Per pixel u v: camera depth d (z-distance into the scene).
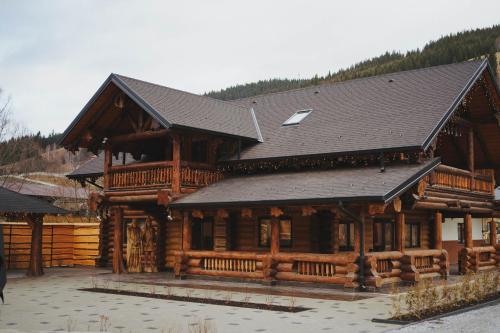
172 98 21.44
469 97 21.23
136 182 20.53
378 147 17.53
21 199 21.12
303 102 24.48
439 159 17.53
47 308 12.85
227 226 21.58
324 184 17.05
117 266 21.84
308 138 20.48
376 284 15.34
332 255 16.22
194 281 18.48
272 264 17.27
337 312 12.13
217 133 20.00
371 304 13.29
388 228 20.56
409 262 16.80
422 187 16.55
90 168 26.30
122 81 20.11
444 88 20.34
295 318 11.41
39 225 21.30
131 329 10.26
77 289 16.58
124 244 24.77
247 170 21.17
